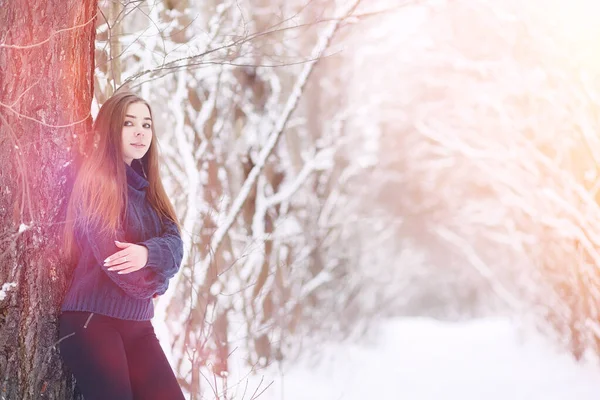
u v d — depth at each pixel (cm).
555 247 1188
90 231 415
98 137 444
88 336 413
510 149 1305
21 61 424
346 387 931
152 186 472
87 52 466
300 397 823
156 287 434
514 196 1298
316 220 1155
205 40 756
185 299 709
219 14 799
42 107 432
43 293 427
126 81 543
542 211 1262
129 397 413
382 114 1686
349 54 1356
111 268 412
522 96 1273
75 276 424
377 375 1041
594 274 1098
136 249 421
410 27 1354
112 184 425
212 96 854
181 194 829
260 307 838
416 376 1041
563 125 1162
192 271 613
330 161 1166
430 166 2009
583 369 1064
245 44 703
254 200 948
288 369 918
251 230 944
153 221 459
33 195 425
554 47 1137
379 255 1986
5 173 419
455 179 2216
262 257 874
